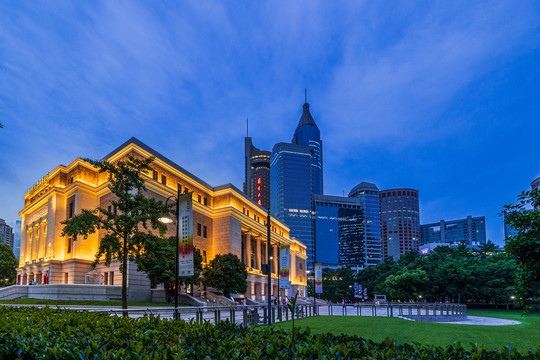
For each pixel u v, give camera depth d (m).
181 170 73.12
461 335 23.30
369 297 142.38
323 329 24.47
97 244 61.59
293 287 120.94
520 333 25.41
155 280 50.72
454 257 96.31
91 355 6.72
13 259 100.56
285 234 123.62
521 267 9.97
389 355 6.20
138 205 36.03
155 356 6.23
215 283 61.12
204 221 77.75
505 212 10.58
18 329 8.98
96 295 49.59
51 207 65.50
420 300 106.88
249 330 8.73
